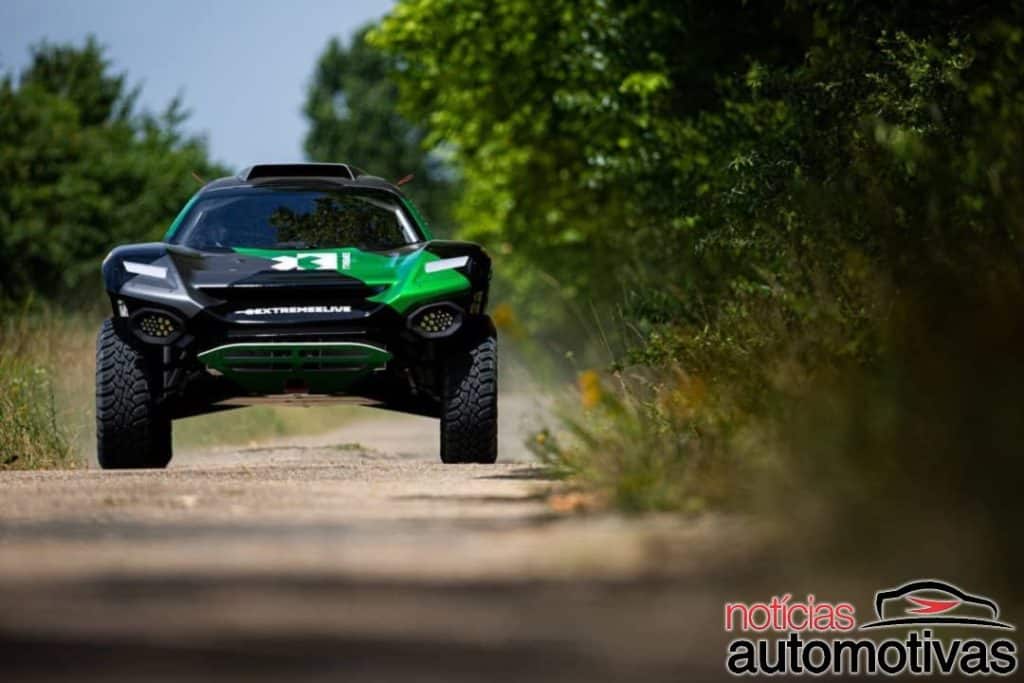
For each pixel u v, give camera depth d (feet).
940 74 110.63
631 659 35.70
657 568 48.19
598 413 96.17
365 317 112.16
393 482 88.53
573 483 81.00
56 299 381.40
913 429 55.21
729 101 175.73
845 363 72.95
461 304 114.52
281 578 46.47
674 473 68.69
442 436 117.29
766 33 204.03
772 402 71.61
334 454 162.30
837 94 126.72
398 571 47.85
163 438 119.85
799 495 54.60
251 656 34.94
